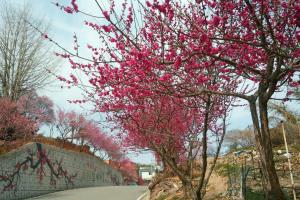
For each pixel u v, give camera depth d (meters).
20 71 29.67
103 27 6.39
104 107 9.19
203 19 5.94
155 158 18.69
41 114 34.41
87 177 39.72
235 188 12.21
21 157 26.14
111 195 23.56
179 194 15.37
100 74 7.18
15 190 24.98
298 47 6.10
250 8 5.97
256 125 7.39
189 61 6.01
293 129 19.00
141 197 21.56
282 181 12.07
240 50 6.50
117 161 56.88
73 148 40.56
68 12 5.82
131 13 7.04
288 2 6.07
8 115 26.92
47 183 29.64
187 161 11.04
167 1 5.83
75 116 39.53
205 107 7.59
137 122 9.23
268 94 7.28
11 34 29.70
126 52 6.92
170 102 8.99
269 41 6.59
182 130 9.98
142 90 6.43
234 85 8.55
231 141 27.94
